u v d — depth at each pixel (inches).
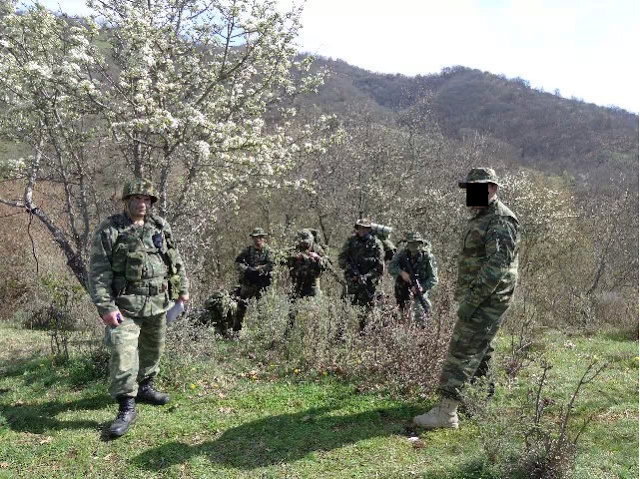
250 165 227.0
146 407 185.8
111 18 227.8
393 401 189.2
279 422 171.8
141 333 186.5
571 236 572.1
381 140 607.2
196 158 239.9
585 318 368.8
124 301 172.9
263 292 299.0
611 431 164.2
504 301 161.9
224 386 206.5
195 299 293.9
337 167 565.3
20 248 480.7
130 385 169.6
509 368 212.4
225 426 169.5
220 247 539.8
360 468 141.3
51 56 221.0
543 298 419.2
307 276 288.8
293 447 154.5
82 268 243.8
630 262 494.9
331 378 213.6
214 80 240.2
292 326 257.1
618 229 511.2
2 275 440.8
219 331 291.3
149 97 213.3
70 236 249.4
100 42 231.3
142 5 238.5
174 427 167.6
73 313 314.2
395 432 163.8
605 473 135.5
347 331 244.2
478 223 164.9
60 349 243.3
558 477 125.6
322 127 296.5
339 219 568.7
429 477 135.0
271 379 216.5
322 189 538.3
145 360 189.6
